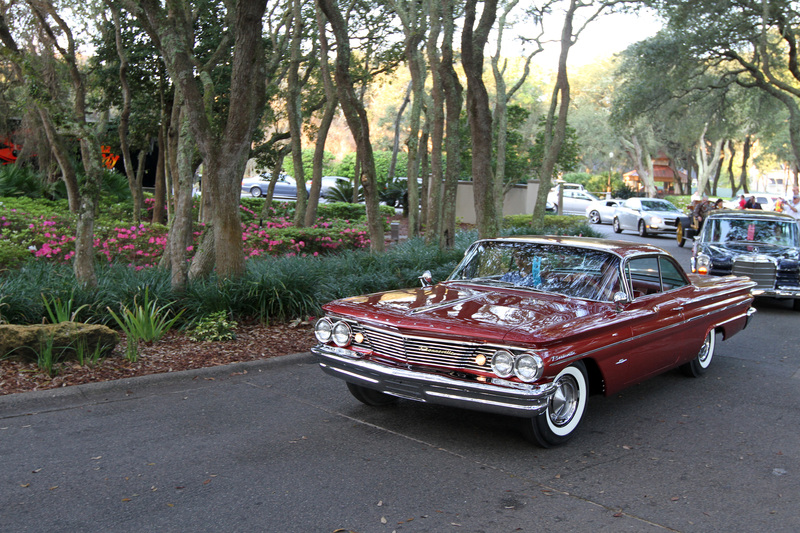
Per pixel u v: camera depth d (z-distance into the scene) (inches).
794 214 866.8
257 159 783.1
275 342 324.5
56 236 484.4
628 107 1197.7
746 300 315.3
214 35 613.6
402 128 2224.4
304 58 720.3
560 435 202.7
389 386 203.2
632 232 1197.1
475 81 466.3
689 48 1056.8
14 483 169.5
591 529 151.7
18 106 543.2
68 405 233.6
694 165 2320.4
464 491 170.6
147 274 366.9
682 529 152.9
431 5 567.2
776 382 291.0
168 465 183.0
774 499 170.1
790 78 1491.1
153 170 1139.3
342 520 153.0
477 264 257.6
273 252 550.9
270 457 190.4
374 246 494.6
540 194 757.3
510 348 184.5
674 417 238.4
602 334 207.0
